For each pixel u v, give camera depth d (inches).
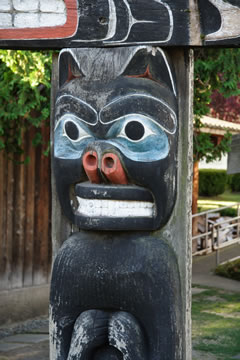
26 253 289.7
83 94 118.6
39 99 243.8
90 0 118.8
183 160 120.3
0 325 279.1
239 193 843.4
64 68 124.6
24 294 288.0
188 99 119.7
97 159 115.3
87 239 124.3
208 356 224.5
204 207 639.8
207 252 446.3
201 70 276.4
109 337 120.6
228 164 333.1
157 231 121.7
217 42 112.2
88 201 119.7
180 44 113.9
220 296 330.3
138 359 117.6
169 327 117.4
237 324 271.4
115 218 117.9
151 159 115.2
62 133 123.2
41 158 292.8
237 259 407.5
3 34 125.8
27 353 237.6
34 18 123.9
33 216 291.7
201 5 112.7
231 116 476.1
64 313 124.3
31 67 215.3
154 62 116.3
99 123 117.2
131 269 117.7
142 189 117.7
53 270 125.5
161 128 115.7
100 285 119.8
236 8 110.7
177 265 120.9
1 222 279.4
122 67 116.7
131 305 118.8
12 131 274.7
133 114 115.1
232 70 275.4
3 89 231.1
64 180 124.0
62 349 125.0
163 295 117.4
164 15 114.3
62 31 121.6
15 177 283.7
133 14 116.0
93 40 119.0
